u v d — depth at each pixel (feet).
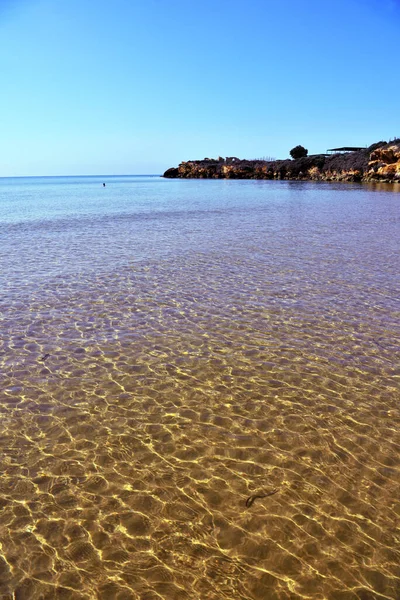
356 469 17.10
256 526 14.26
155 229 84.07
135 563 12.89
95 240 71.10
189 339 29.68
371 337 30.01
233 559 13.05
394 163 253.44
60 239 72.28
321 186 241.76
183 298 38.65
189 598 11.82
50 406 21.42
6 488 15.85
